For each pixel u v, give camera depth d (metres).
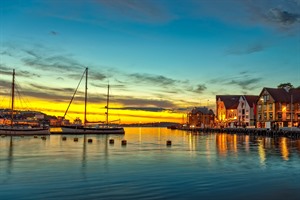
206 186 18.80
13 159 32.25
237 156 35.12
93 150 43.66
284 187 18.58
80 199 15.82
